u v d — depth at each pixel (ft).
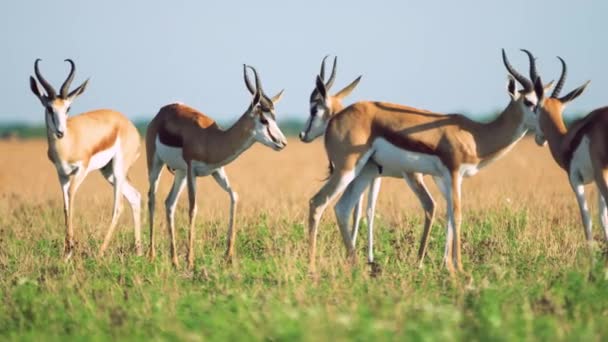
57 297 94.79
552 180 252.01
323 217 145.18
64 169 136.98
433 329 74.08
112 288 99.86
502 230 134.62
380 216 150.41
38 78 137.39
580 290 89.71
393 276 104.12
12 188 261.85
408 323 74.95
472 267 112.78
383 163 118.42
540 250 120.26
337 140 118.32
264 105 126.82
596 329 77.20
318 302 87.35
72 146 136.98
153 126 136.77
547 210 153.69
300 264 112.78
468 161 114.83
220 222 146.92
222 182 129.49
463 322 79.77
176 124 131.75
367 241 128.98
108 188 275.18
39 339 79.05
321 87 141.38
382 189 205.77
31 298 94.02
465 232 135.03
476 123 116.98
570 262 109.40
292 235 133.49
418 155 115.55
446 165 114.73
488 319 78.18
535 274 104.37
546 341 73.00
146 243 139.64
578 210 158.20
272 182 260.01
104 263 117.19
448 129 115.14
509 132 116.06
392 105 119.03
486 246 123.85
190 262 121.70
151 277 108.68
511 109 116.16
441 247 128.67
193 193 127.85
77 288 100.83
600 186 110.32
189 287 102.01
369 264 111.55
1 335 82.69
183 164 130.41
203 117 132.26
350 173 117.70
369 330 72.43
